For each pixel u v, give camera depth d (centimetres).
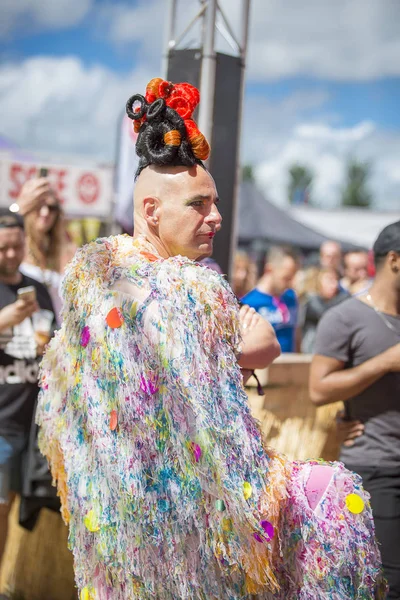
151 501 143
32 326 319
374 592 158
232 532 142
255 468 142
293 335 581
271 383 313
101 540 148
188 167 153
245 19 330
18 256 322
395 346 244
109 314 147
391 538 241
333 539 148
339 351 254
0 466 300
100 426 148
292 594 150
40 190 368
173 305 142
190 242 154
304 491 151
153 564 145
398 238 246
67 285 158
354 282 784
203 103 315
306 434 319
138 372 143
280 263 562
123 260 153
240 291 878
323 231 1880
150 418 143
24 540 329
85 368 151
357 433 251
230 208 327
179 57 322
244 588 147
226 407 140
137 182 159
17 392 308
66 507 167
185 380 139
